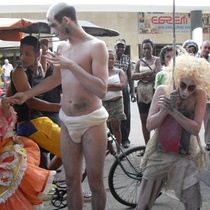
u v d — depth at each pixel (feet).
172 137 8.97
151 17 66.23
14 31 13.21
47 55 8.66
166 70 9.39
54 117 14.15
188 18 67.62
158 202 13.79
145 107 19.20
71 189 10.02
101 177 9.66
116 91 18.88
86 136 9.40
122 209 13.46
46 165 13.12
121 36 64.85
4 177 9.45
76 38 9.20
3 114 9.86
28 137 11.99
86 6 38.27
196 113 8.91
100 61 8.94
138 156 13.73
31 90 10.09
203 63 8.87
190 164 8.97
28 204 9.62
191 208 8.82
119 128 19.33
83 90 9.18
